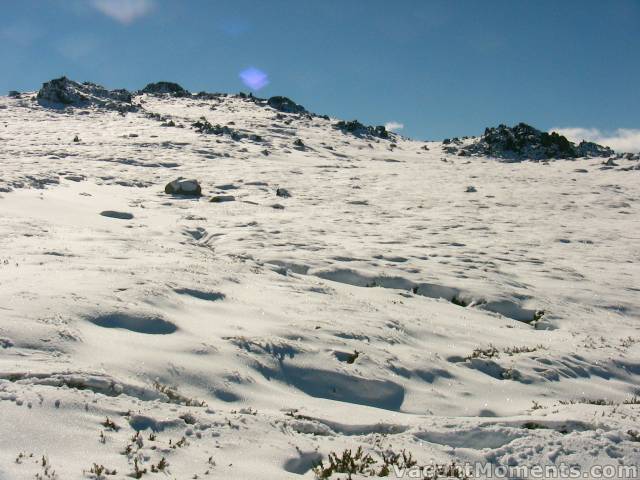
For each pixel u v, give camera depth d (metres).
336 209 33.38
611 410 8.15
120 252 15.40
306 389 8.33
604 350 12.30
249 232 23.12
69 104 87.38
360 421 6.96
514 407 8.85
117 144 54.78
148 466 4.76
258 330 9.73
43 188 29.05
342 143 88.25
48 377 6.03
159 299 10.32
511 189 47.94
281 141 76.06
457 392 9.11
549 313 15.49
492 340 12.26
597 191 48.34
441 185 48.62
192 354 8.11
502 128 98.69
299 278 16.09
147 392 6.45
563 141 93.94
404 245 23.56
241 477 4.89
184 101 116.31
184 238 20.91
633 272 21.84
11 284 9.84
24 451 4.57
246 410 6.68
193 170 45.50
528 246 25.70
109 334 8.23
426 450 6.27
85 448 4.83
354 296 14.65
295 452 5.67
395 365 9.41
